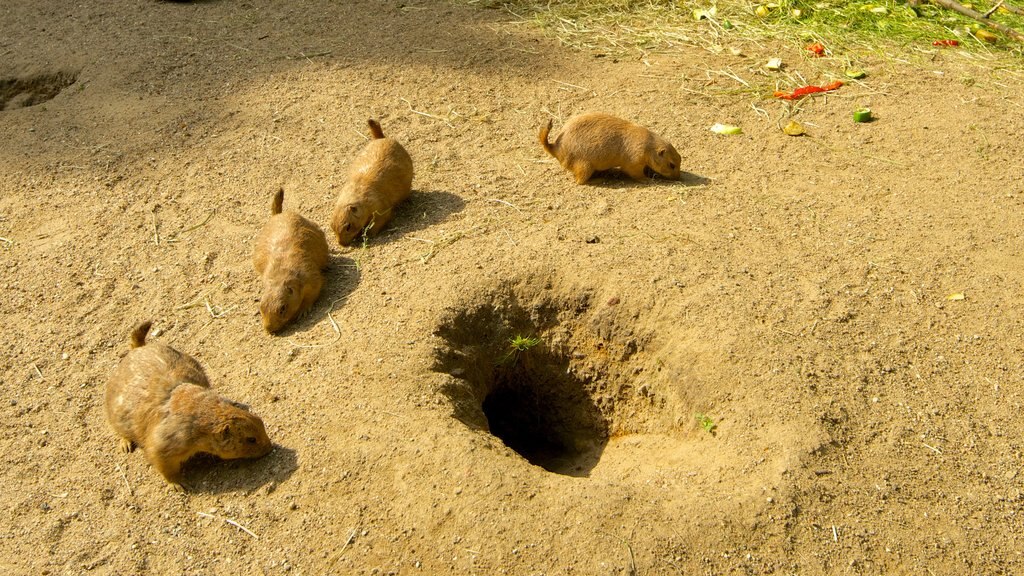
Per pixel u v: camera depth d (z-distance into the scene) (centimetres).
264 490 230
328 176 294
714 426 237
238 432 230
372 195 272
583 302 259
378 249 272
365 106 319
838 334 245
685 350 246
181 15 379
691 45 344
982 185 279
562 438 268
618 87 323
